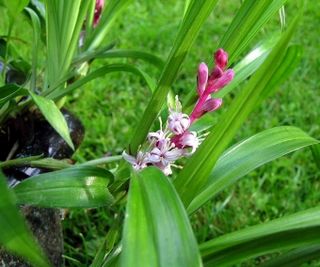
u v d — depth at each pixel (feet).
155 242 0.33
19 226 0.28
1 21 1.20
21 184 0.44
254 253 0.42
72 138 0.64
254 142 0.52
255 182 1.02
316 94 1.27
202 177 0.43
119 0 0.70
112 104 1.18
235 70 0.62
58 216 0.59
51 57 0.64
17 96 0.57
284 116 1.20
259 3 0.47
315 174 1.05
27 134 0.61
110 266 0.48
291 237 0.41
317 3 1.61
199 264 0.32
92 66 1.27
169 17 1.54
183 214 0.35
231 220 0.93
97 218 0.91
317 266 0.83
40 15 0.72
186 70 1.32
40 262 0.29
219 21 1.52
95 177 0.46
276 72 0.48
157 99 0.48
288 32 0.36
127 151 0.50
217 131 0.41
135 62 1.32
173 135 0.47
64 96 0.65
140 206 0.35
